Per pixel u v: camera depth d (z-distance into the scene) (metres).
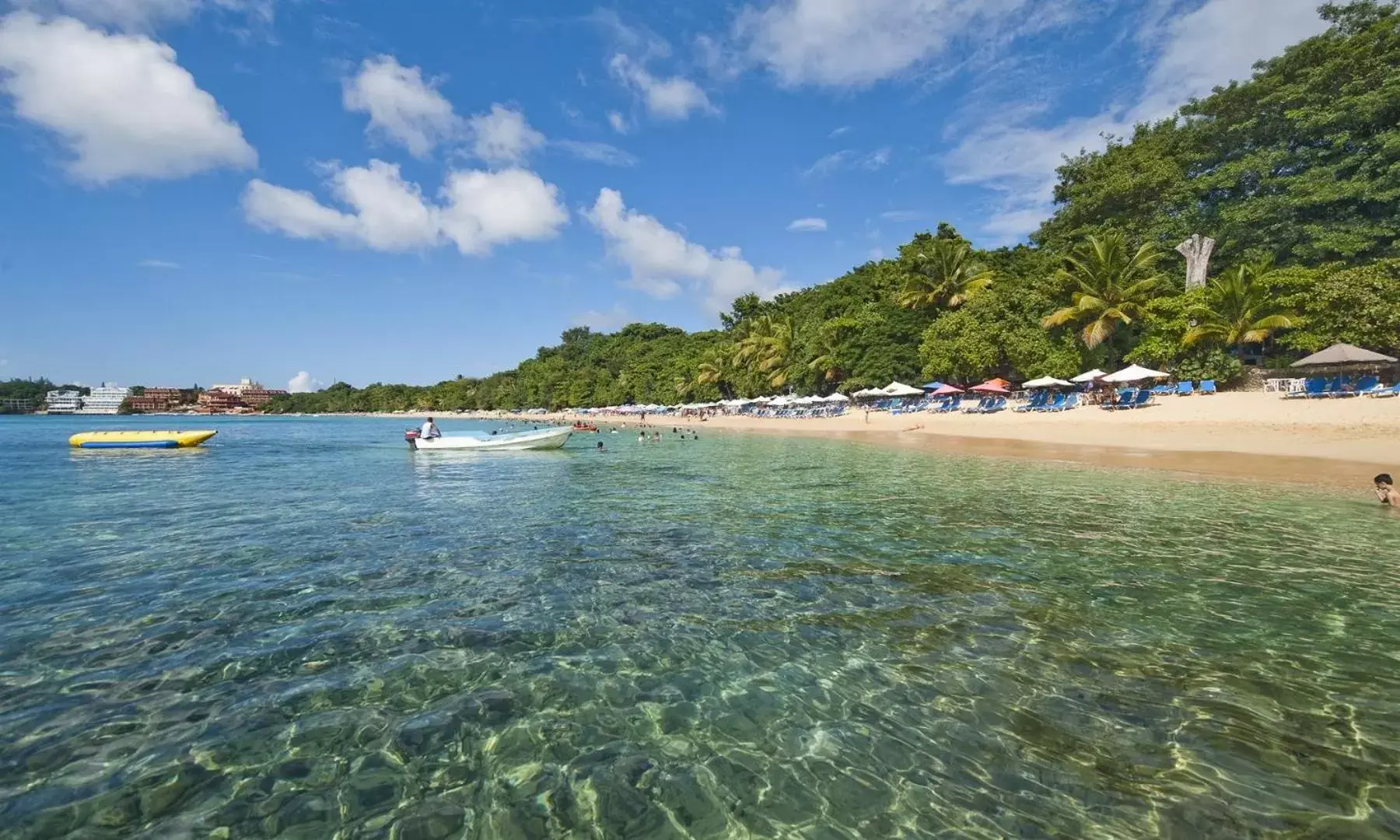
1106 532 10.48
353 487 17.55
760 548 9.70
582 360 127.31
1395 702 4.82
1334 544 9.53
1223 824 3.51
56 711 4.80
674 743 4.43
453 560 9.12
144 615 6.83
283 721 4.68
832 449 28.89
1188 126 48.09
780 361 65.50
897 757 4.21
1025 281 45.81
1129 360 37.22
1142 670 5.39
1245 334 33.09
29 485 18.06
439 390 174.75
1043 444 25.09
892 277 57.97
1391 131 36.19
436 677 5.38
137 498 15.47
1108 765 4.09
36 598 7.40
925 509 12.86
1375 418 21.27
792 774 4.05
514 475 20.34
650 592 7.59
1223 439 22.03
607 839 3.48
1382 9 40.75
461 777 4.05
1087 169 52.81
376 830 3.56
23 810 3.69
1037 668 5.46
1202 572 8.18
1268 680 5.20
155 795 3.84
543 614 6.84
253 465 24.78
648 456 27.62
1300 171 41.56
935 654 5.77
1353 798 3.71
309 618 6.75
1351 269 31.75
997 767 4.08
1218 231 42.09
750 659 5.71
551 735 4.52
